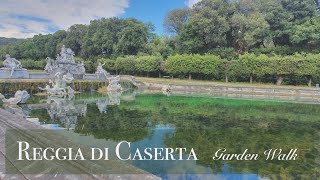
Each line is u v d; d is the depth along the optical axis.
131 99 33.34
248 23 64.44
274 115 21.16
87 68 73.19
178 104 28.25
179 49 74.25
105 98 34.06
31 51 98.06
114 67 71.56
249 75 55.25
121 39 83.50
